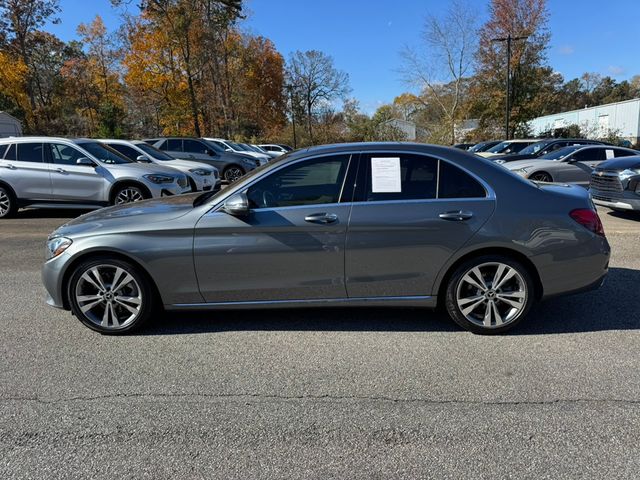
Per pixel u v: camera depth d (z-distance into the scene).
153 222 3.77
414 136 51.56
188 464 2.37
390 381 3.15
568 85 90.75
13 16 42.22
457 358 3.46
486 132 39.19
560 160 12.48
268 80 57.84
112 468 2.35
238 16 40.34
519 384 3.08
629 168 8.55
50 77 51.06
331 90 61.47
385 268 3.73
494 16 36.12
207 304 3.85
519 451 2.43
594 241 3.76
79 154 9.71
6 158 9.80
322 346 3.70
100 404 2.92
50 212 10.91
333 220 3.66
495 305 3.79
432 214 3.67
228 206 3.64
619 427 2.62
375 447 2.48
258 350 3.65
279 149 35.41
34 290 5.21
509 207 3.69
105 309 3.91
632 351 3.52
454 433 2.59
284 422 2.71
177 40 37.41
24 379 3.24
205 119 43.09
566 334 3.84
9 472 2.33
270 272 3.75
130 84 40.94
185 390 3.08
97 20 46.50
